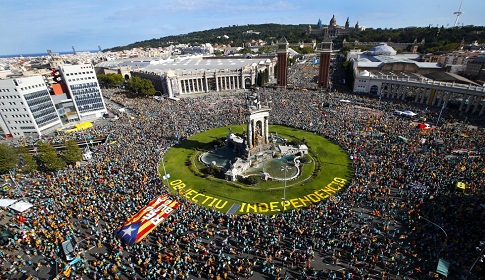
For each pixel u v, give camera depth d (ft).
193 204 205.36
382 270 142.41
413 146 270.87
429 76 535.60
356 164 253.85
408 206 187.52
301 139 319.47
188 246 161.38
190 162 278.26
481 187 195.62
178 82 579.48
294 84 623.77
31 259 157.07
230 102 488.02
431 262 144.46
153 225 172.14
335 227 173.17
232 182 240.94
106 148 296.71
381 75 518.37
